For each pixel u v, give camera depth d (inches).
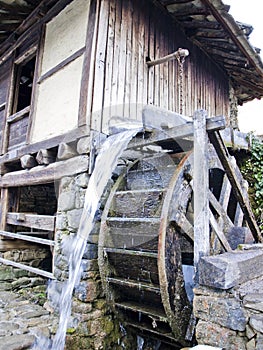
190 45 189.6
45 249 189.9
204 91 201.9
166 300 92.9
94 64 126.3
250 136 161.5
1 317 117.8
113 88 132.6
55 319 116.4
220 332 69.0
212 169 122.4
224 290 71.6
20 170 187.6
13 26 194.2
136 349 125.9
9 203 184.4
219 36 177.3
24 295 151.1
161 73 163.5
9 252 175.5
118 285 111.6
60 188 133.3
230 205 143.8
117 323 120.5
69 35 147.5
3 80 210.5
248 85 246.1
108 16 134.0
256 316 62.5
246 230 121.6
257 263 83.2
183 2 152.6
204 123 96.3
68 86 139.3
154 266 101.4
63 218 128.3
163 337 113.3
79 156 124.0
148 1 157.9
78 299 114.0
